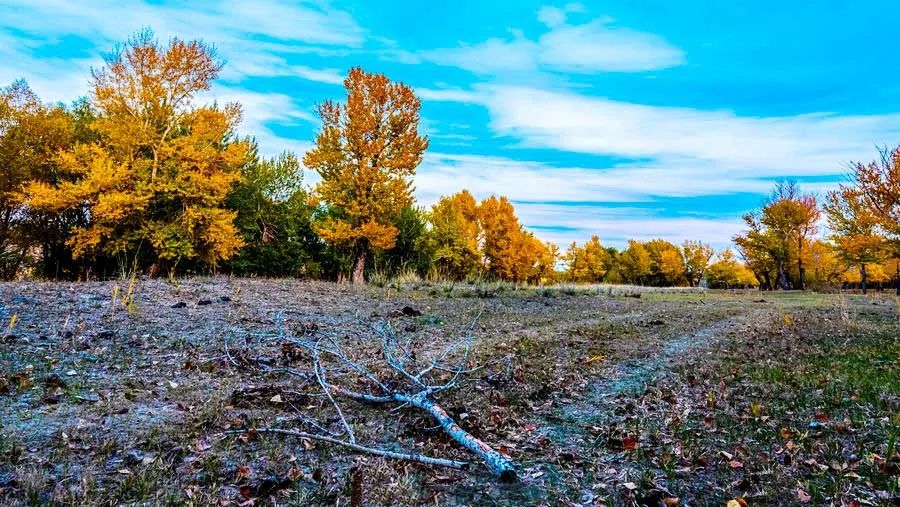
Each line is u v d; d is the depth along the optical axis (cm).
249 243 2769
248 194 2814
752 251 4816
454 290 1798
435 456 412
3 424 391
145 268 2323
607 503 339
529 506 334
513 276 4344
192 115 2191
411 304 1355
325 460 387
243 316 945
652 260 7575
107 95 1984
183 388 529
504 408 539
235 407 486
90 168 1934
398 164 2359
